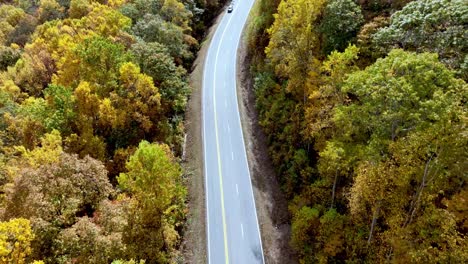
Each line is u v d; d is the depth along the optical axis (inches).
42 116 2014.0
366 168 1222.3
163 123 2329.0
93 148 1921.8
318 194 1739.7
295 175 1932.8
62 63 2390.5
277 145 2170.3
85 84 1979.6
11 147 1915.6
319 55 1936.5
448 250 1047.0
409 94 1061.1
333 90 1547.7
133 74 2082.9
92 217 1521.9
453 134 971.9
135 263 1455.5
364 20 1833.2
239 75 2886.3
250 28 3038.9
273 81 2396.7
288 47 2030.0
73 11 3348.9
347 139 1409.9
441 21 1392.7
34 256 1242.0
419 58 1099.9
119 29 2620.6
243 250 1815.9
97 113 2046.0
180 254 1813.5
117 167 1957.4
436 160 1027.3
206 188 2118.6
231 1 3799.2
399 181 1118.4
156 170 1550.2
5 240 1102.4
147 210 1643.7
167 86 2415.1
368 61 1672.0
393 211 1206.9
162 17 2989.7
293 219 1785.2
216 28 3403.1
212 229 1909.4
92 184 1537.9
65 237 1277.1
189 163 2289.6
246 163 2247.8
